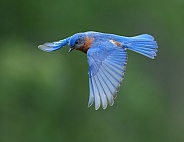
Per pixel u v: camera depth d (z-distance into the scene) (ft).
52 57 55.16
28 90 54.19
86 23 60.95
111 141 58.59
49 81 53.72
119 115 59.16
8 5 61.31
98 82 24.56
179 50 63.41
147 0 62.34
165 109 62.59
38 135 57.52
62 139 57.88
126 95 59.21
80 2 61.05
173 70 63.98
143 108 59.52
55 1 61.05
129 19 62.23
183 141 61.26
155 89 61.11
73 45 28.04
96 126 58.59
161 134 60.39
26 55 54.95
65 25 60.85
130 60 60.95
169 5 62.44
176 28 62.85
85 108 58.49
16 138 57.11
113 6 61.77
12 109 56.08
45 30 61.11
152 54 27.61
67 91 57.72
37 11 61.21
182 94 63.93
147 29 62.69
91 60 25.86
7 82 53.42
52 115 57.57
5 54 54.95
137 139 59.21
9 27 61.16
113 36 27.78
